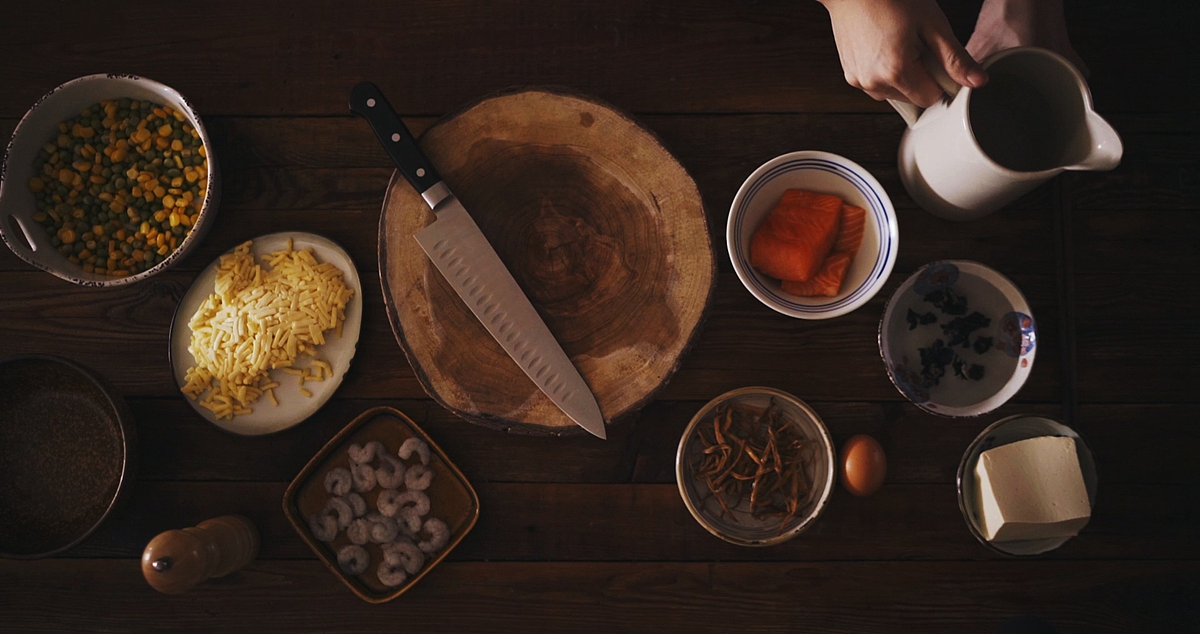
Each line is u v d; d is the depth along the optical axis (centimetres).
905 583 109
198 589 110
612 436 110
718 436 107
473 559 110
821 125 112
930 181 104
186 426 111
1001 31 104
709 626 109
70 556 110
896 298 107
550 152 105
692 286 104
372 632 110
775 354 110
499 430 108
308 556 110
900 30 92
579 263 104
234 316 108
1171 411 110
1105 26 113
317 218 112
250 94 113
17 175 109
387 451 110
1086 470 106
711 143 112
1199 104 112
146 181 110
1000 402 106
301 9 114
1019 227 111
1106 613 109
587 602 110
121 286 111
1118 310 111
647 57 113
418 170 103
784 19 113
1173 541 109
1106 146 94
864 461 106
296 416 110
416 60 113
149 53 114
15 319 112
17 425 109
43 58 114
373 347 111
